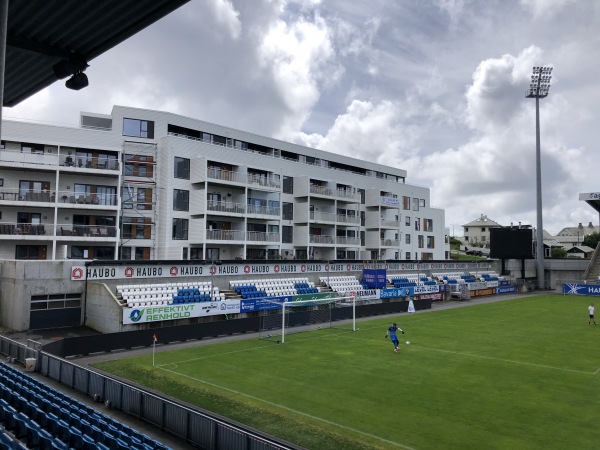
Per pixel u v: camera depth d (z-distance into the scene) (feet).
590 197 198.80
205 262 114.11
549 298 179.73
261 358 73.00
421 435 42.42
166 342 84.23
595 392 55.67
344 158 218.79
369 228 210.18
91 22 38.47
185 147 143.95
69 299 93.71
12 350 66.74
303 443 40.14
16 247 122.93
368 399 52.65
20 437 35.24
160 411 42.09
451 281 188.75
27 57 43.83
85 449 31.81
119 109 141.38
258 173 164.76
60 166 124.36
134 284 101.19
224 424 35.06
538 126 220.02
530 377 62.44
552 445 40.45
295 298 121.08
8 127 122.72
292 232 179.01
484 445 40.37
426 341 88.38
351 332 98.53
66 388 54.19
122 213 136.15
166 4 36.01
